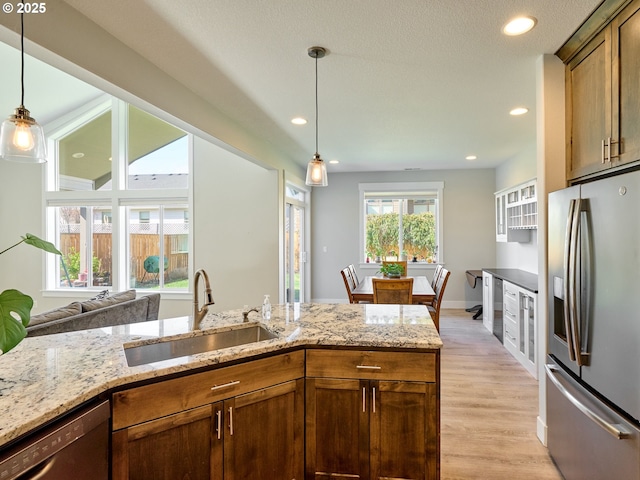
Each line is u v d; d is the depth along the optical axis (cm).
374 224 728
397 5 188
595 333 173
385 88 298
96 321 328
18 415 106
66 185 602
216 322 221
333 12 194
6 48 415
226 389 160
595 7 188
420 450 178
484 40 223
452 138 454
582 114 215
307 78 278
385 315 239
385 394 180
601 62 195
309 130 419
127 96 238
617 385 158
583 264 181
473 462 224
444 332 518
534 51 236
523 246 540
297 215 677
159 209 580
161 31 211
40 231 595
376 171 704
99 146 596
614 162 183
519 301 391
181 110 287
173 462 147
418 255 713
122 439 135
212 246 556
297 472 184
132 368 144
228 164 551
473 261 680
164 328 207
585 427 183
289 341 180
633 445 147
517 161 544
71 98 554
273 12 194
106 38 211
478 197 677
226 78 276
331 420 184
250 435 168
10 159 197
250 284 543
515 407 294
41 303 592
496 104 335
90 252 596
